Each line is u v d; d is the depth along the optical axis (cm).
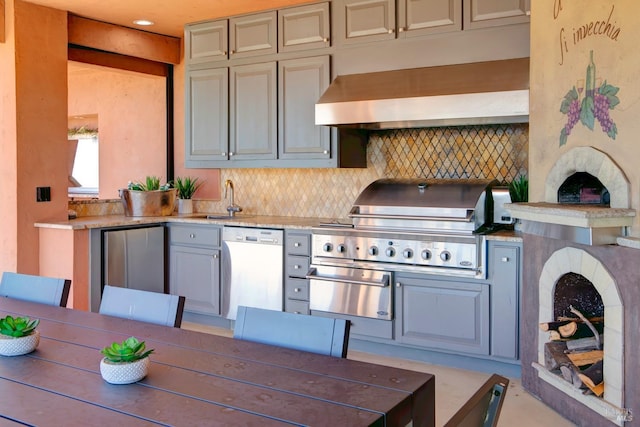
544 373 309
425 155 439
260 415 121
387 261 386
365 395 132
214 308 470
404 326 386
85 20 484
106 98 638
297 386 138
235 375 146
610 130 259
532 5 321
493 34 371
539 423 289
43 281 230
